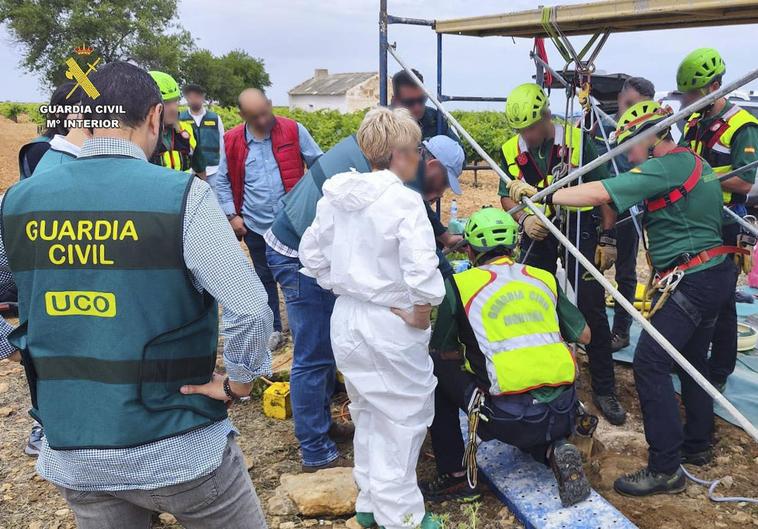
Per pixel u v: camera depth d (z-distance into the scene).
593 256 4.20
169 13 49.84
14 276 1.96
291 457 3.86
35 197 1.90
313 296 3.37
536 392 3.01
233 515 2.08
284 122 5.07
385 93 4.69
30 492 3.57
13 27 44.31
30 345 1.92
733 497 3.37
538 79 4.75
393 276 2.67
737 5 2.59
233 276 1.88
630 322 5.24
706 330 3.55
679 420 3.36
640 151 3.23
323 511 3.27
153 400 1.89
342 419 4.19
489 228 3.17
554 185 3.08
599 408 4.33
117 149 1.93
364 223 2.64
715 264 3.29
